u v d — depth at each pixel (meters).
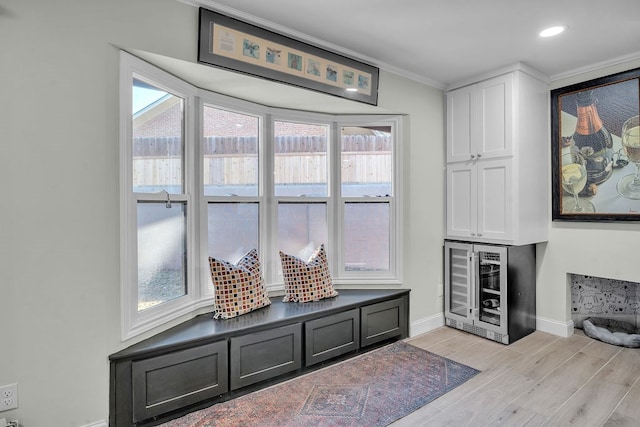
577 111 3.06
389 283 3.22
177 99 2.36
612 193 2.88
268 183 2.96
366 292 3.09
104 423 1.79
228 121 2.74
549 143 3.24
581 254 3.08
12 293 1.54
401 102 3.11
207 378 2.10
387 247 3.29
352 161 3.26
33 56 1.57
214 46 2.07
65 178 1.66
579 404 2.11
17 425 1.55
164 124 2.26
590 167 3.00
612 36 2.47
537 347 2.96
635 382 2.36
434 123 3.40
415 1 2.04
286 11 2.14
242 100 2.75
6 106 1.51
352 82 2.74
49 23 1.60
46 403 1.63
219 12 2.09
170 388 1.97
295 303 2.75
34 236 1.58
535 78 3.07
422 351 2.90
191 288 2.45
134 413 1.87
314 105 2.91
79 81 1.69
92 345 1.75
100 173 1.77
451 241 3.44
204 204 2.57
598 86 2.94
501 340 3.05
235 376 2.20
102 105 1.77
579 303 3.41
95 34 1.73
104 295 1.80
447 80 3.33
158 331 2.13
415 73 3.15
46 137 1.61
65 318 1.67
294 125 3.10
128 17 1.81
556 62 2.93
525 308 3.20
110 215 1.82
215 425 1.95
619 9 2.12
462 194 3.33
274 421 1.98
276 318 2.41
